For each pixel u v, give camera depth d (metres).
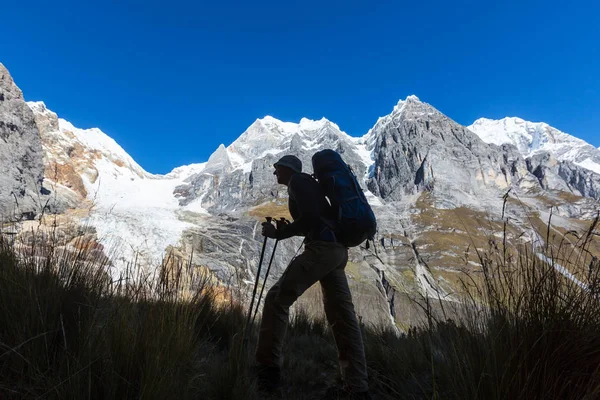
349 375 2.59
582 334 1.79
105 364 1.88
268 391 2.59
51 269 2.31
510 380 1.80
